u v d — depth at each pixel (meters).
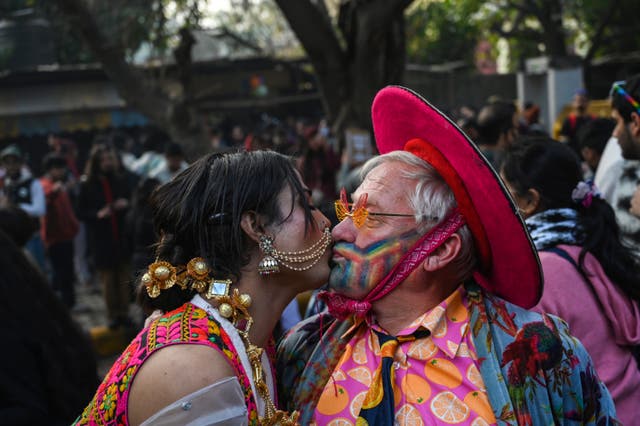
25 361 2.12
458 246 1.62
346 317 1.70
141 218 5.12
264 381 1.47
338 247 1.64
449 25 20.41
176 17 6.30
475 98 16.88
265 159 1.48
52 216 7.34
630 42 20.92
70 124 13.38
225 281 1.43
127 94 6.57
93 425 1.36
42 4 6.69
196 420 1.28
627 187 2.98
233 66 13.55
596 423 1.67
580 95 8.65
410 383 1.58
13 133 13.32
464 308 1.65
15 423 2.05
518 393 1.56
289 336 1.82
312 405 1.65
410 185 1.62
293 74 13.95
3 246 2.27
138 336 1.42
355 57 5.81
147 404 1.30
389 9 5.50
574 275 2.15
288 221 1.45
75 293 8.23
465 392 1.54
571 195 2.29
